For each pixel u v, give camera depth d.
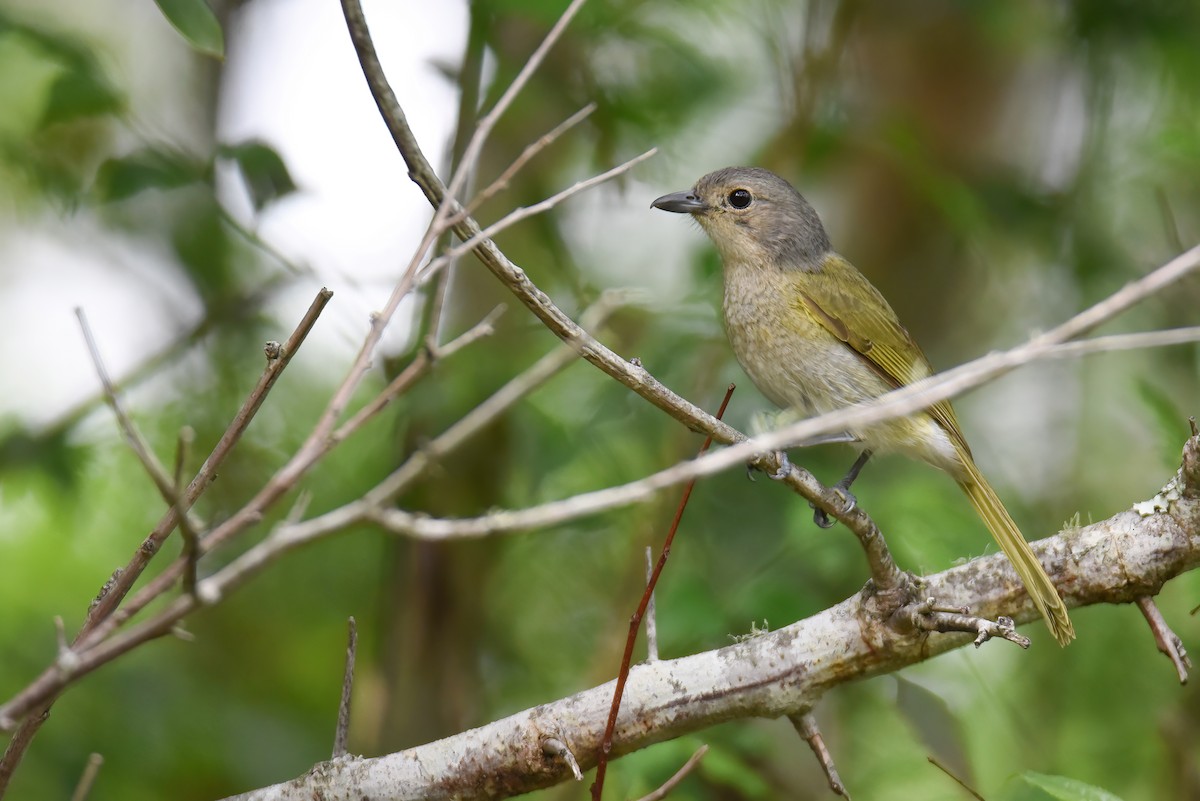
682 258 13.71
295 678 13.49
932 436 9.88
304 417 12.38
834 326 10.36
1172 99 13.55
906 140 12.49
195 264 12.01
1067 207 13.30
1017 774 6.98
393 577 12.18
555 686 12.57
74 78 10.38
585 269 13.00
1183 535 6.59
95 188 10.44
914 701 9.53
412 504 11.77
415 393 10.63
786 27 13.65
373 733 11.91
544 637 12.87
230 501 12.19
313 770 6.58
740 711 6.73
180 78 13.80
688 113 12.52
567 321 5.74
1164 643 6.59
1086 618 12.02
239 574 4.04
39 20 10.91
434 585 11.90
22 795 11.02
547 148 12.34
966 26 14.62
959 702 11.05
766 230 10.62
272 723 12.22
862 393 10.32
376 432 12.45
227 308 11.82
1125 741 11.73
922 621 6.28
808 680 6.71
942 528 10.17
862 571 10.59
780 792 11.10
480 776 6.60
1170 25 12.80
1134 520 6.69
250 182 9.93
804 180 13.25
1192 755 11.09
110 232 12.00
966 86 14.96
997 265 13.78
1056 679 11.95
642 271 13.88
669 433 11.49
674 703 6.70
